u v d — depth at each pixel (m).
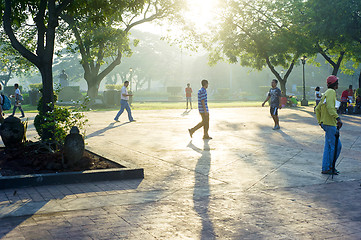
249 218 4.54
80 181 6.36
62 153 7.12
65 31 29.98
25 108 32.28
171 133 13.06
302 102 35.78
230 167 7.60
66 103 36.78
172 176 6.84
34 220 4.42
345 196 5.54
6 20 8.32
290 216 4.62
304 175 6.92
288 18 32.97
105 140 11.29
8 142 8.32
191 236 3.95
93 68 30.98
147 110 26.89
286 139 11.57
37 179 6.07
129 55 30.81
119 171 6.60
